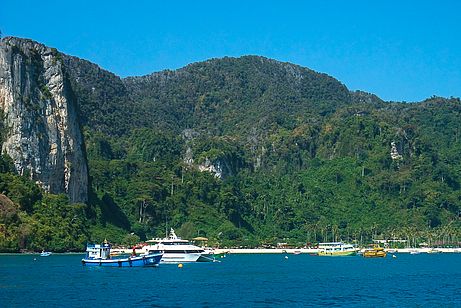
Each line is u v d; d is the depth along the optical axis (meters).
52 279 144.12
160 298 113.62
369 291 128.62
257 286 135.88
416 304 110.00
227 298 115.00
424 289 133.25
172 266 191.12
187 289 128.00
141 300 110.94
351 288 134.12
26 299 111.44
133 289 126.44
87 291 122.50
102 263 182.00
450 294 124.31
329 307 105.62
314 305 107.75
